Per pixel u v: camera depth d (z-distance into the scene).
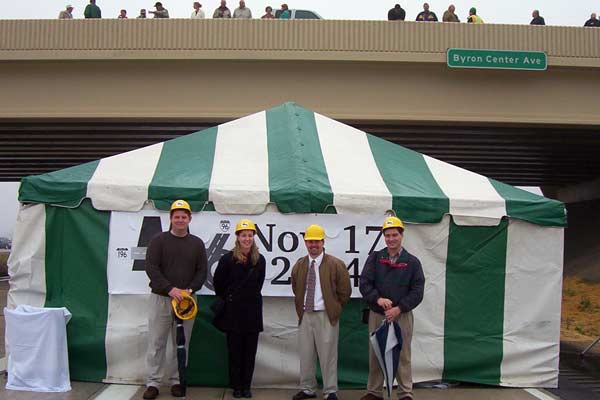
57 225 6.50
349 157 7.41
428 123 17.44
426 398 6.22
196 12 19.39
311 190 6.50
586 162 25.70
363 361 6.51
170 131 19.06
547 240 6.88
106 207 6.45
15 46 16.28
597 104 17.20
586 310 16.67
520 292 6.82
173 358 6.25
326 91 17.00
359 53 16.36
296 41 16.38
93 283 6.45
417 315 6.66
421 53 16.39
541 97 17.14
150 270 5.72
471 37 16.44
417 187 6.98
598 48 16.64
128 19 16.31
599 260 23.92
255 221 6.50
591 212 29.97
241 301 5.88
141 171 6.86
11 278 6.47
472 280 6.77
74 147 21.92
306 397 5.99
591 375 8.12
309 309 5.87
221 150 7.35
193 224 6.45
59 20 16.30
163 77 16.95
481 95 17.09
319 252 5.86
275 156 7.22
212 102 16.95
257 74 16.94
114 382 6.35
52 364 6.05
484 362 6.70
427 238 6.70
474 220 6.74
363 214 6.56
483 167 27.34
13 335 6.13
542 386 6.78
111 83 16.92
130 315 6.41
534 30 16.53
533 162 25.80
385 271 5.71
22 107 16.89
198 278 5.83
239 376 5.97
